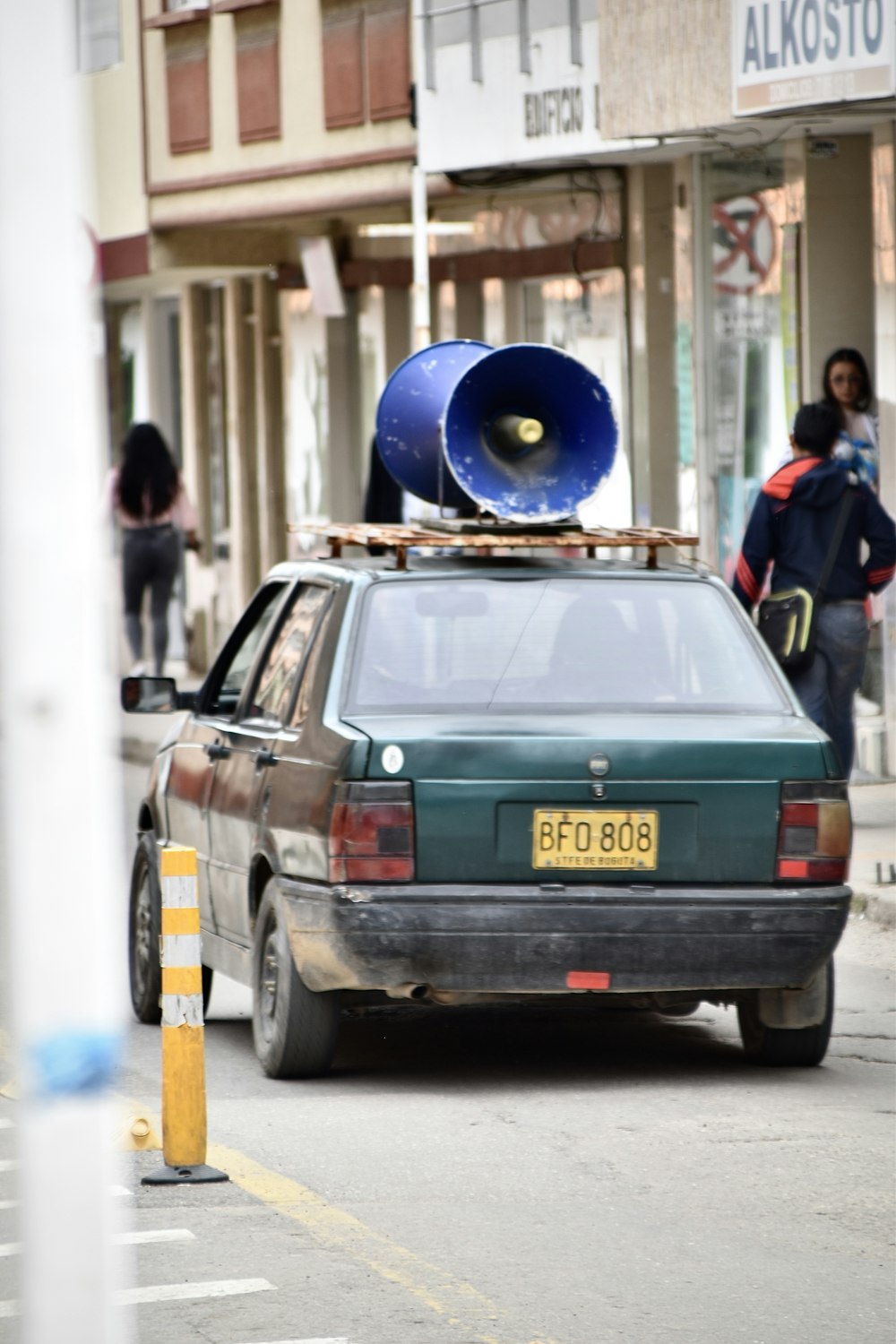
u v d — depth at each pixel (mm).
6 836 5973
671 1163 18266
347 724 21031
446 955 20375
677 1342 13664
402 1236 16094
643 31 44344
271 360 73625
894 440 42562
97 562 5816
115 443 85375
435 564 22734
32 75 5688
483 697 21438
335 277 64875
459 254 59344
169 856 17938
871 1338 13773
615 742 20797
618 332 52594
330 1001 21219
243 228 70000
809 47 39094
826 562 35031
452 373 25672
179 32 68438
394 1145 18922
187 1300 14562
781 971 20781
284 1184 17594
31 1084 5734
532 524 23484
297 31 62625
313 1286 14875
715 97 42438
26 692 5711
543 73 49594
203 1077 17938
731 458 48406
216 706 26328
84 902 5750
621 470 52531
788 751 21078
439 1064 22656
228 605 77250
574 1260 15484
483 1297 14602
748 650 22328
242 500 75375
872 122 41969
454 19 52469
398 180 58781
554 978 20500
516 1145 18906
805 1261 15484
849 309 45125
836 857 21141
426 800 20547
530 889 20547
